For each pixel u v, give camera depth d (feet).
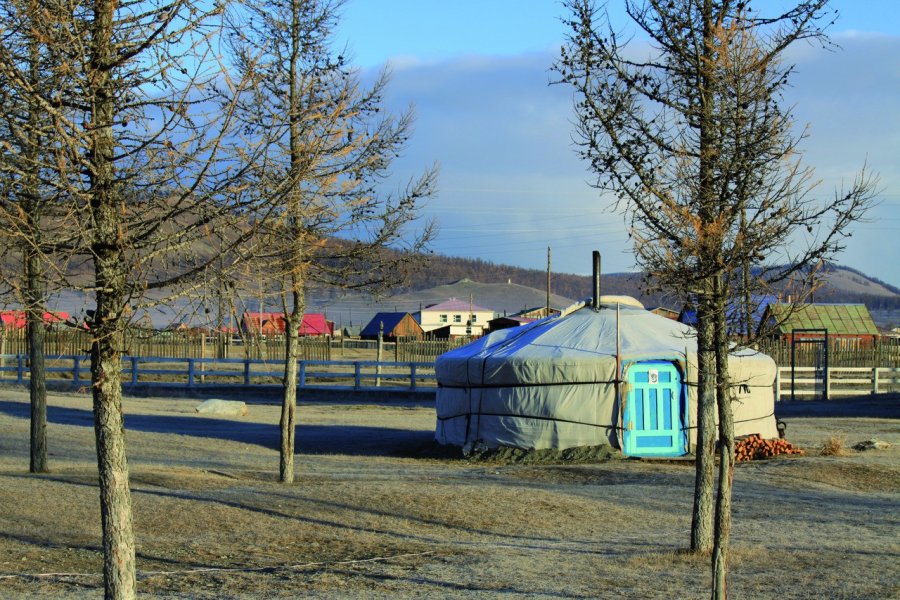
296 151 19.19
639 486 47.91
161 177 17.99
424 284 549.13
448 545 33.53
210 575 28.63
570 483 48.88
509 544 33.88
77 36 16.85
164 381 114.93
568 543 34.14
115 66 17.76
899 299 652.07
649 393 59.67
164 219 18.25
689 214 26.45
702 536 32.17
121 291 18.01
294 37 37.55
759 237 26.25
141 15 17.85
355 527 36.17
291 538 34.19
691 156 27.73
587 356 59.06
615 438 58.80
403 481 47.60
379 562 30.71
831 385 119.14
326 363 110.73
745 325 27.12
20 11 16.65
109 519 18.43
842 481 50.37
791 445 61.93
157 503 39.19
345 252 40.06
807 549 33.06
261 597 25.94
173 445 64.44
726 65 26.94
